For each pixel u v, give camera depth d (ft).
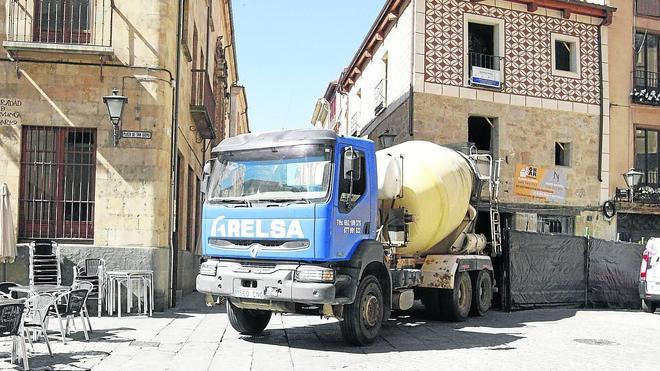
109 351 28.30
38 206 42.27
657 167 78.79
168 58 44.29
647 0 79.77
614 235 75.00
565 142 74.23
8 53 42.32
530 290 52.54
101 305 39.86
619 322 44.57
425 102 68.28
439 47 69.41
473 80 69.67
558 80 74.23
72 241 42.27
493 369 26.22
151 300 40.93
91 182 42.73
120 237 42.22
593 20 76.59
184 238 56.39
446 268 41.29
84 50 41.96
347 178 29.35
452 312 41.81
